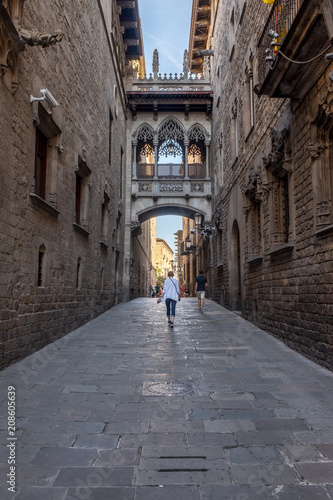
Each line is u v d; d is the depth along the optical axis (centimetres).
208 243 2722
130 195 2533
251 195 1271
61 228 976
